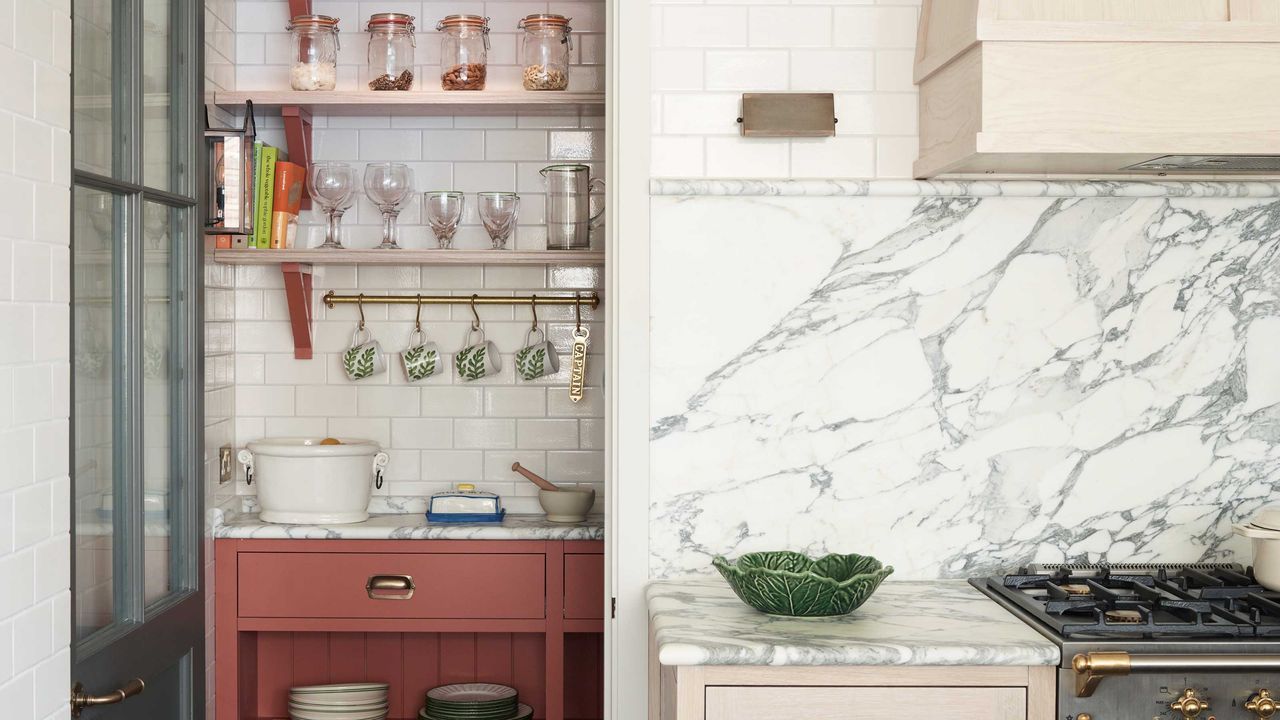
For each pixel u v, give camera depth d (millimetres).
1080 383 2525
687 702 1972
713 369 2510
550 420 3561
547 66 3309
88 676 2154
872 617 2176
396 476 3561
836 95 2535
